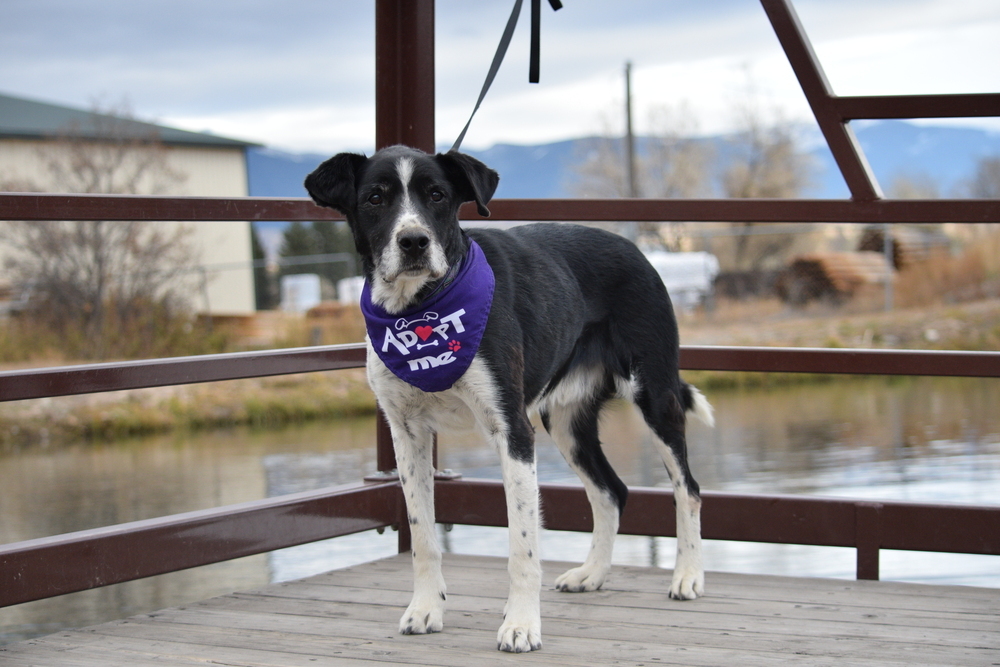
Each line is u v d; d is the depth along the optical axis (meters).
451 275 2.77
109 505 8.97
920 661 2.58
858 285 22.41
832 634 2.81
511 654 2.67
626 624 2.93
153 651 2.76
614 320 3.28
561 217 3.69
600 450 3.45
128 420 14.29
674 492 3.28
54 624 5.41
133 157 23.39
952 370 3.35
